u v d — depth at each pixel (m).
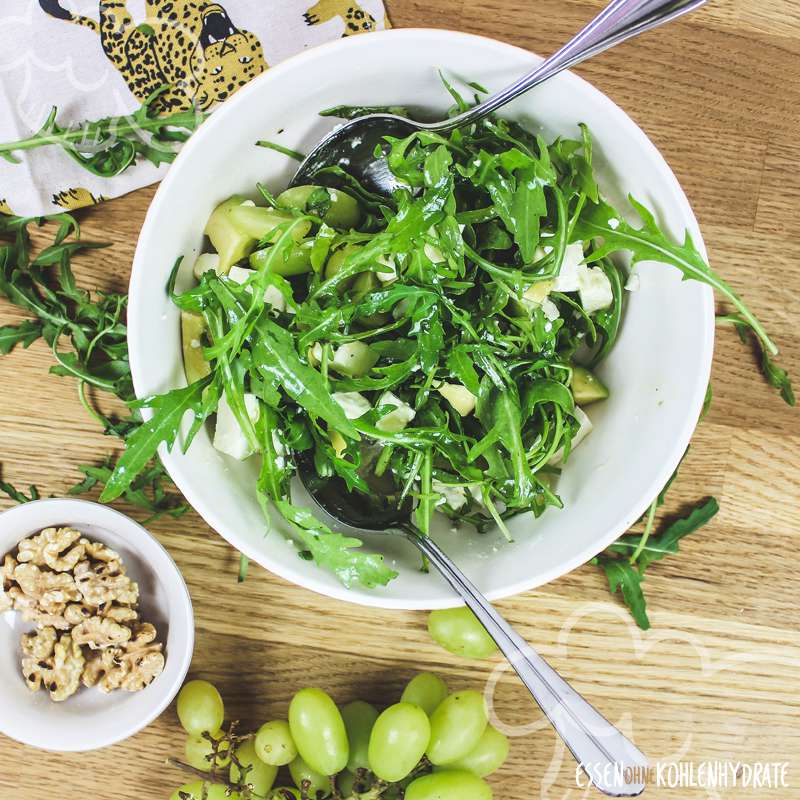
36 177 0.57
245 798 0.55
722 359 0.60
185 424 0.51
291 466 0.53
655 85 0.59
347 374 0.51
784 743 0.61
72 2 0.56
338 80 0.51
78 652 0.58
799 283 0.60
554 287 0.52
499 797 0.60
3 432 0.58
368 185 0.52
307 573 0.51
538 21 0.58
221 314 0.51
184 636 0.55
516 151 0.49
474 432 0.53
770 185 0.59
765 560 0.61
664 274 0.52
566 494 0.54
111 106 0.57
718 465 0.60
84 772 0.59
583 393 0.54
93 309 0.57
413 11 0.57
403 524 0.54
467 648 0.57
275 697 0.59
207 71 0.57
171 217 0.50
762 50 0.59
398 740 0.54
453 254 0.50
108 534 0.58
